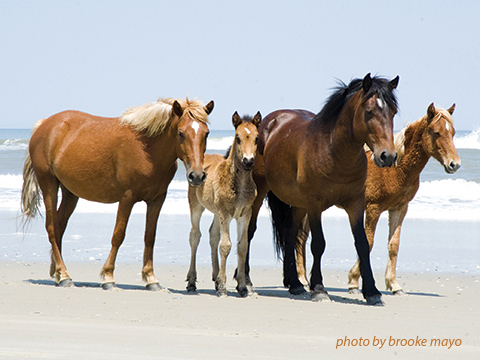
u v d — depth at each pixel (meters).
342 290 13.51
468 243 19.23
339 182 11.42
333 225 22.84
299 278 14.00
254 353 7.21
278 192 13.00
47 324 8.52
